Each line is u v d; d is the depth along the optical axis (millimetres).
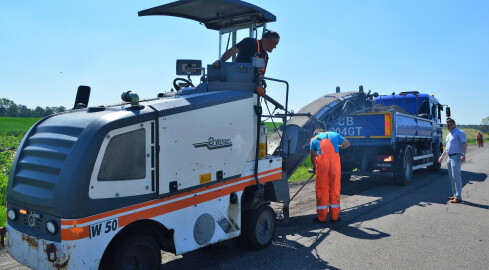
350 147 10625
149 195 3539
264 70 5637
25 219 3490
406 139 10805
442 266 4414
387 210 7348
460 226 6129
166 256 4828
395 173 10219
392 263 4520
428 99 13258
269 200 5469
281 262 4562
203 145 4074
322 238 5543
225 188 4410
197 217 4043
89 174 3098
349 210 7402
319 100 9086
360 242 5340
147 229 3824
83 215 3047
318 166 6328
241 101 4629
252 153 4871
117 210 3283
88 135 3182
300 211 7355
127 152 3373
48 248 3080
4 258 4523
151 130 3562
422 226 6145
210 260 4648
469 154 24781
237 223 4609
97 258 3135
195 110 3982
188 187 3900
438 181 11383
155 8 5332
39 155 3523
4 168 13289
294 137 6820
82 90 4543
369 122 9891
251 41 5391
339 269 4336
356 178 12414
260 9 5270
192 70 5527
